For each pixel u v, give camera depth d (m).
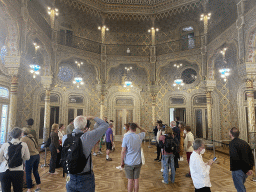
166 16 14.97
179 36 15.79
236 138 4.01
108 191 4.83
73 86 14.57
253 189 5.03
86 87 15.16
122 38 16.64
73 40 14.13
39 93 12.93
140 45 15.03
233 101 12.90
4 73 10.33
